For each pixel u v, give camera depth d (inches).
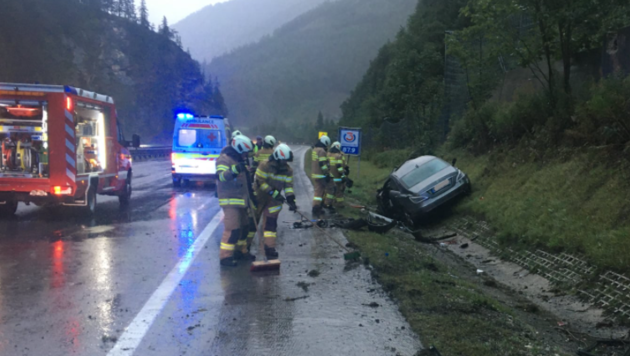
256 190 283.6
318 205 475.5
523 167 426.6
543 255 281.0
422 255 312.2
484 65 604.4
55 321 181.3
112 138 494.0
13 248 300.2
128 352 155.9
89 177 432.5
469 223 395.5
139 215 447.5
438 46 1328.7
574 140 388.8
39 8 4345.5
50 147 398.3
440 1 1429.6
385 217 457.1
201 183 811.4
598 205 287.3
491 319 188.5
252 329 175.5
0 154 398.0
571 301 229.8
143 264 266.7
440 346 158.4
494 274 292.2
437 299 207.0
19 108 395.5
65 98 398.6
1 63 3678.6
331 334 170.6
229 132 778.8
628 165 303.7
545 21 430.6
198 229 376.5
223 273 250.7
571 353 170.4
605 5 418.3
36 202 411.5
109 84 4820.4
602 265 232.8
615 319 201.3
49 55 4106.8
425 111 999.0
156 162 1489.9
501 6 453.1
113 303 202.4
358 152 808.3
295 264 269.7
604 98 343.9
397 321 182.7
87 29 4891.7
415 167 470.6
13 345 159.9
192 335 170.1
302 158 1787.6
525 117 483.5
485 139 570.9
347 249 303.6
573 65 537.3
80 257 279.4
